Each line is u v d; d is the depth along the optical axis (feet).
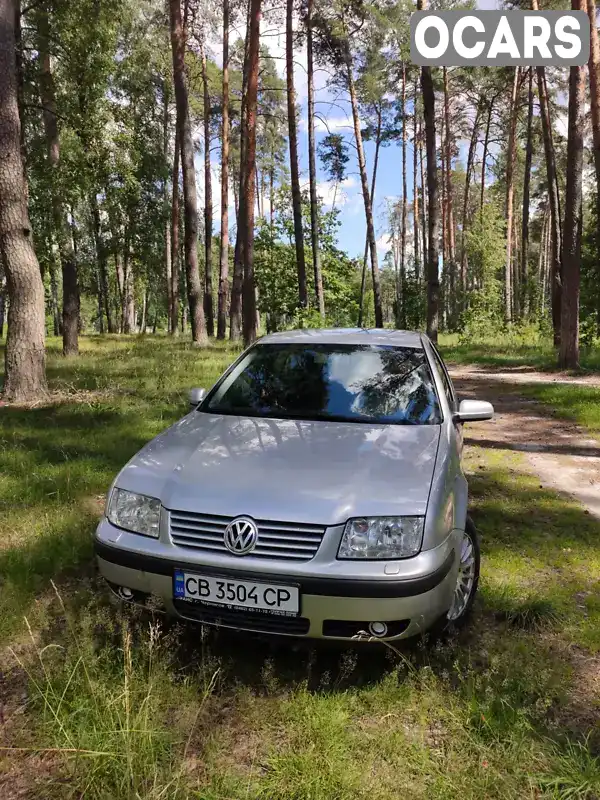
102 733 8.06
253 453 10.79
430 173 55.21
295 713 8.78
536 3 67.62
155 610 9.68
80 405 29.96
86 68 46.11
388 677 9.23
